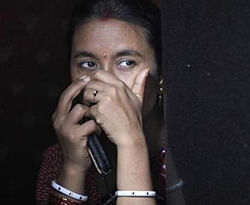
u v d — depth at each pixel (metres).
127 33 2.08
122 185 1.72
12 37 4.25
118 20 2.07
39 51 4.24
